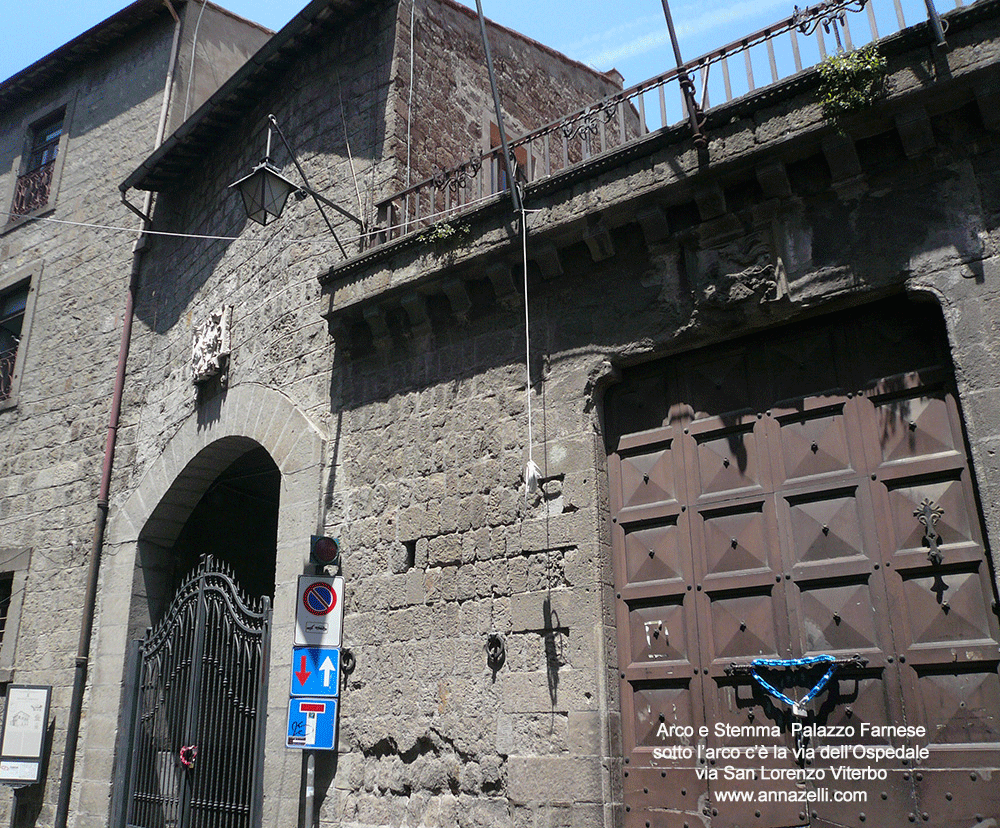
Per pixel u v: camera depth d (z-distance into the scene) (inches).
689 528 244.8
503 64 471.5
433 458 297.0
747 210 242.4
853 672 211.5
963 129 217.5
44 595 465.7
